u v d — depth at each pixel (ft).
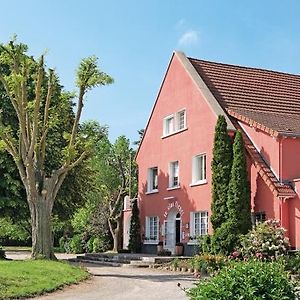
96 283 61.41
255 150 87.76
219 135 87.81
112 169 176.35
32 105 81.15
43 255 78.54
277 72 115.03
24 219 99.76
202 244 87.25
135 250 116.26
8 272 58.90
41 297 49.73
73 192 107.96
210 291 26.73
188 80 103.91
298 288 29.73
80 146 87.30
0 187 96.02
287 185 82.53
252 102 101.30
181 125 106.83
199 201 96.63
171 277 68.64
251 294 26.37
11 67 84.12
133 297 49.98
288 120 94.22
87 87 82.58
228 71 109.40
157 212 111.45
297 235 79.71
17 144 88.94
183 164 103.09
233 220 82.79
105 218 157.28
